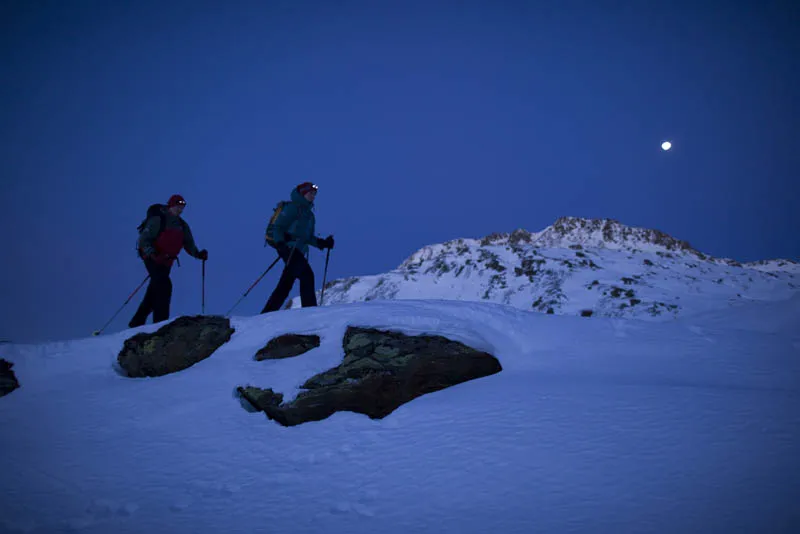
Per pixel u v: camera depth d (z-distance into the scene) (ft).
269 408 14.29
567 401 13.02
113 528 9.19
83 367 18.56
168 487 10.75
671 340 17.28
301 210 24.09
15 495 10.53
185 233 24.36
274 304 24.31
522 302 301.43
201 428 13.79
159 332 19.48
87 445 13.01
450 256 388.57
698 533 7.38
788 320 19.47
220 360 18.03
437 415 13.26
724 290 266.98
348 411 14.17
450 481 9.89
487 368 16.16
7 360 18.43
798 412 11.19
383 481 10.28
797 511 7.62
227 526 9.11
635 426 11.18
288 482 10.66
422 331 17.35
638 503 8.37
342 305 20.49
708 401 12.17
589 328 18.48
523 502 8.84
